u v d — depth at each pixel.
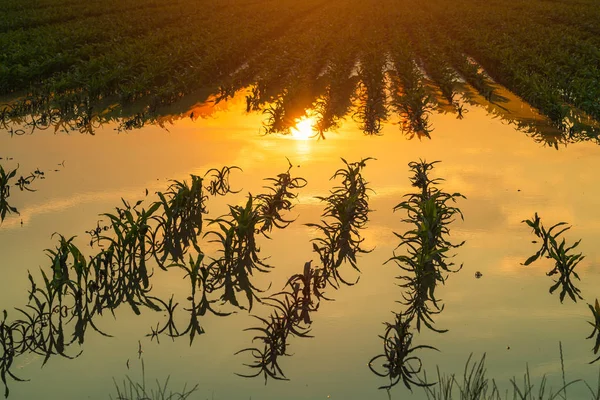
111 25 29.12
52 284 6.44
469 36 25.97
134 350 6.10
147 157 12.06
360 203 9.45
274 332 6.06
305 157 12.12
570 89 16.92
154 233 8.23
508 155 12.25
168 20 34.22
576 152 12.44
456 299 6.96
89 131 14.09
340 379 5.64
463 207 9.49
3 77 17.34
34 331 6.27
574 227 8.75
